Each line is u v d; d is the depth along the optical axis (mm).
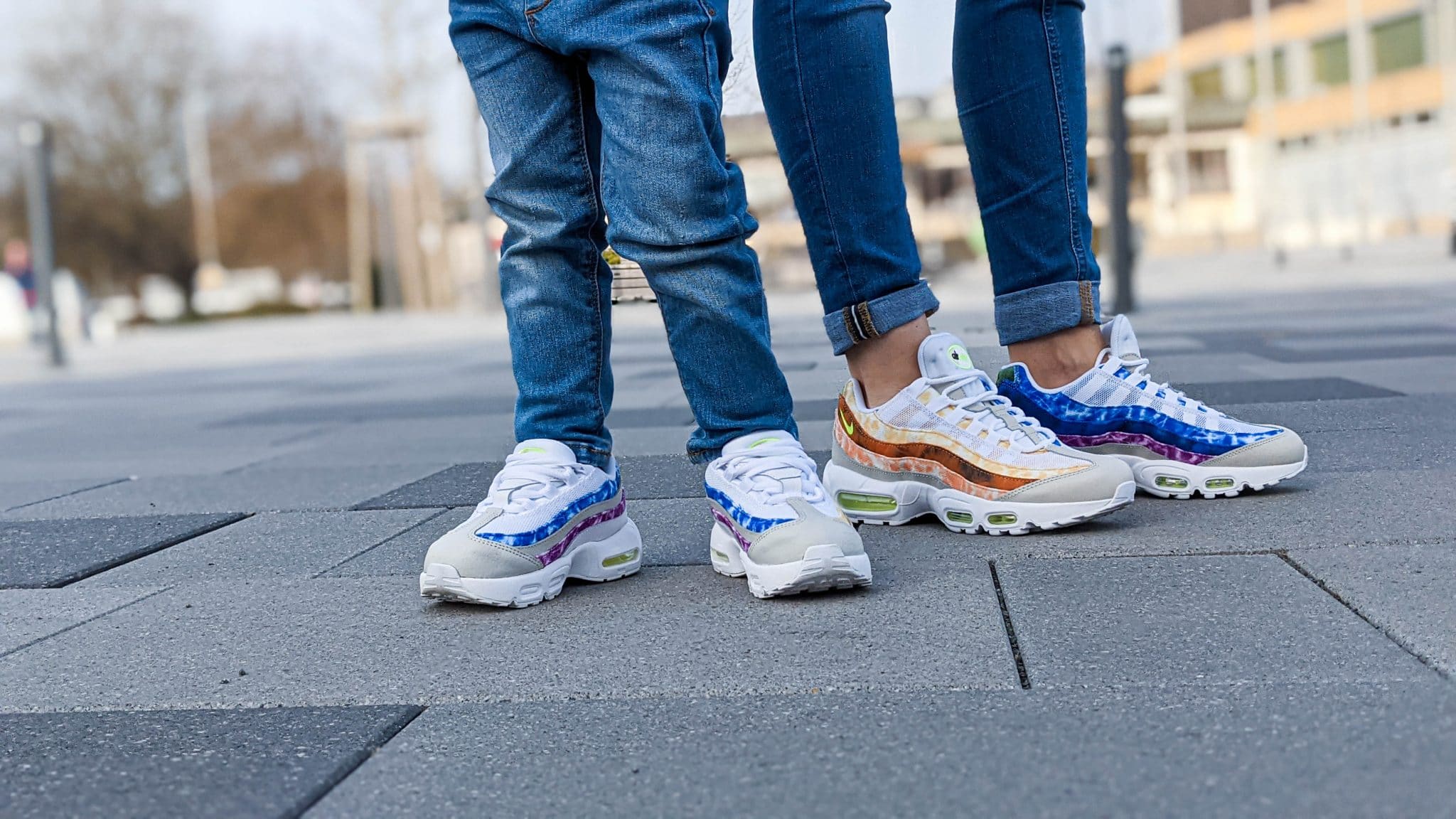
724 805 902
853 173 1717
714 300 1505
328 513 2258
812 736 1021
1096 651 1186
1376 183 24141
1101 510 1663
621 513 1625
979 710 1053
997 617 1317
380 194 19266
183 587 1708
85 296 17234
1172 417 1886
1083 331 1956
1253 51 27062
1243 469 1843
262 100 30375
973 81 1873
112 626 1513
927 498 1800
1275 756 917
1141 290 9703
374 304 20391
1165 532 1660
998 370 2051
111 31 29922
